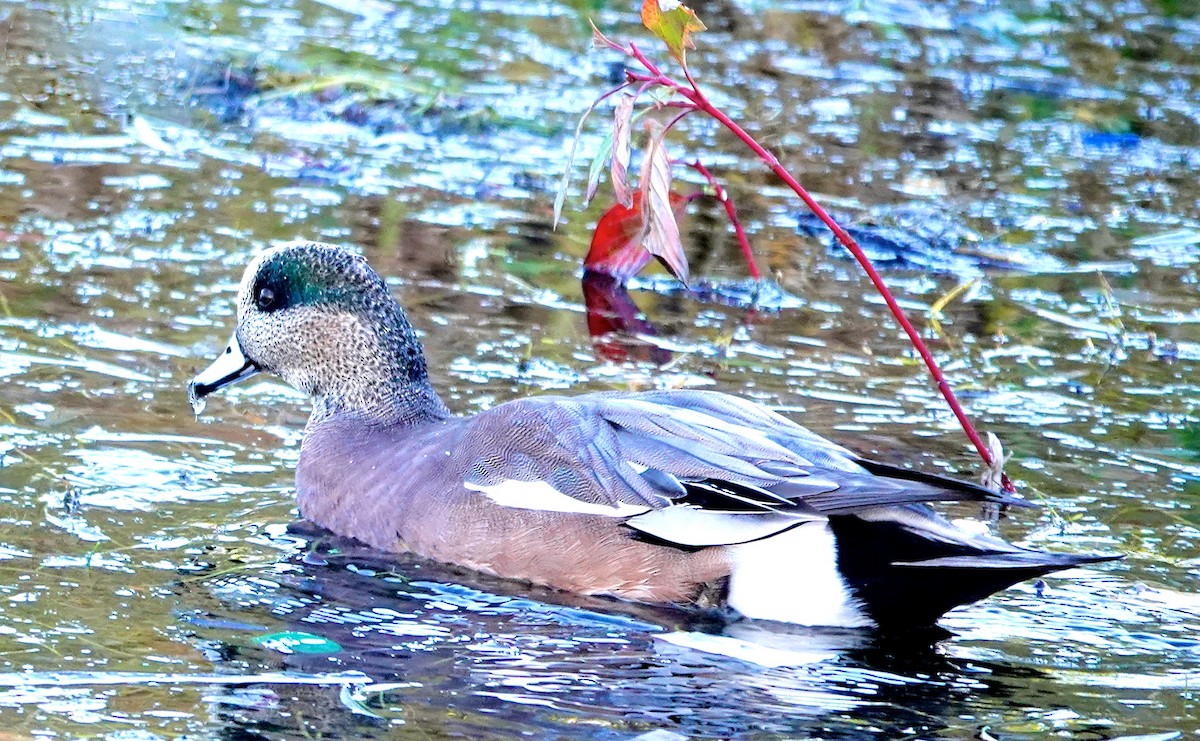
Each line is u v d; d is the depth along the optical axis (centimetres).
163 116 1684
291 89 1764
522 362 1156
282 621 795
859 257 1053
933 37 2112
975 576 799
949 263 1425
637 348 1205
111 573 831
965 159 1695
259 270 1028
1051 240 1488
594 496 870
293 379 1026
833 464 845
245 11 2072
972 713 724
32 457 962
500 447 906
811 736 694
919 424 1091
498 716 699
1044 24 2186
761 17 2130
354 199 1491
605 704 718
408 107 1734
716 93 1838
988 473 983
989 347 1246
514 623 817
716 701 727
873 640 811
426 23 2067
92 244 1330
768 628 825
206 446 1016
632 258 1341
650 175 1049
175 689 708
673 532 849
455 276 1328
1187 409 1136
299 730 674
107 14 2002
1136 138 1792
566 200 1530
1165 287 1392
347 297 1011
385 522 916
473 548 888
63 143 1573
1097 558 784
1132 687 754
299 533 922
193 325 1191
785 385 1148
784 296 1334
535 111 1769
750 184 1584
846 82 1916
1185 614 841
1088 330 1290
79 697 693
